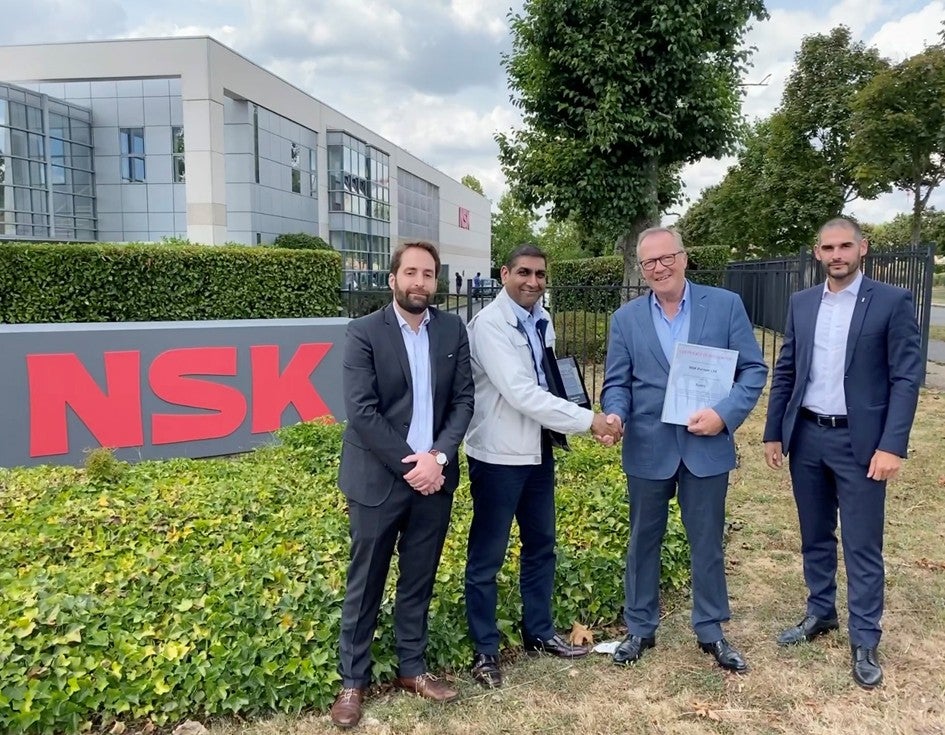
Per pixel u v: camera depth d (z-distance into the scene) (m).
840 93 18.89
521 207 12.53
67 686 2.73
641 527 3.16
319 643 3.00
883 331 2.97
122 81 24.33
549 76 11.23
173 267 9.22
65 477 5.08
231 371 7.09
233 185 24.48
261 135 25.20
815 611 3.36
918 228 15.46
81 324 6.68
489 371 2.91
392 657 3.05
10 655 2.73
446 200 57.03
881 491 3.04
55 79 22.25
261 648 2.92
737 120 11.52
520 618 3.42
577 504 4.39
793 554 4.37
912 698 2.90
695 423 2.94
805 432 3.20
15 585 3.20
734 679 3.06
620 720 2.82
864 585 3.06
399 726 2.79
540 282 2.94
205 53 20.95
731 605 3.76
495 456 2.98
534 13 10.94
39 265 8.43
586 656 3.29
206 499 4.54
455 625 3.24
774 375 3.41
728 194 23.80
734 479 5.77
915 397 2.95
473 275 69.44
